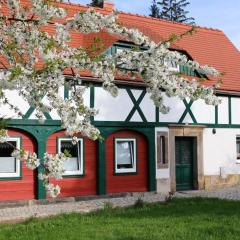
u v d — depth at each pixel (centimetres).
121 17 2033
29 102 693
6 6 747
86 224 1066
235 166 2030
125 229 1001
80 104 739
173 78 748
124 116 1719
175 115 1852
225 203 1388
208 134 1955
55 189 661
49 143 1570
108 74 716
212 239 905
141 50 777
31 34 709
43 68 671
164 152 1817
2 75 664
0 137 673
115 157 1702
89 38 1780
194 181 1922
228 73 2094
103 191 1666
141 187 1759
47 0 691
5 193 1491
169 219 1114
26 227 1041
